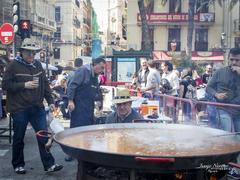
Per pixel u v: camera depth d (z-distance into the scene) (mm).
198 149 3371
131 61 17578
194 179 3342
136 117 5355
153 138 3824
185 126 4355
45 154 6508
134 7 45562
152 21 45344
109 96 10555
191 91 11953
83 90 6879
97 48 24781
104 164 3195
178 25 45156
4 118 11062
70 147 3344
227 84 6422
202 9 45281
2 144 8555
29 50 6309
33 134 9773
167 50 45531
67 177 6340
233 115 6297
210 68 17109
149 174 3338
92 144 3514
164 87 11789
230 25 43812
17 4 12734
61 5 69188
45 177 6328
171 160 3008
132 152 3211
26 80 6312
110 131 4199
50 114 6730
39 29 52656
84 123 6902
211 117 6582
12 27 14008
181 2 45375
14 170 6594
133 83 14797
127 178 3338
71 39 69375
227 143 3637
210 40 45125
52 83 19109
